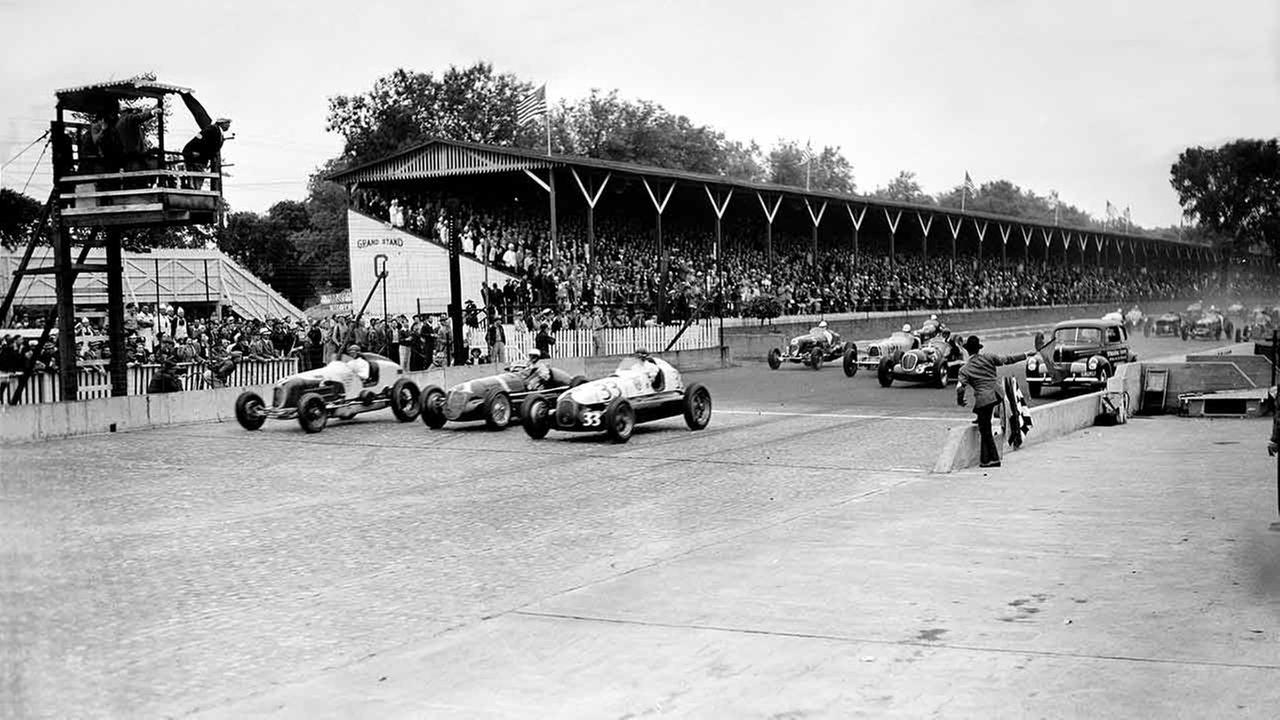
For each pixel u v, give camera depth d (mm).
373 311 45250
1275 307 63875
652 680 6508
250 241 72562
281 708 6230
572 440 20141
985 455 16281
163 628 8133
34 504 13719
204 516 12969
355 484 15344
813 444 19297
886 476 15422
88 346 27078
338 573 9914
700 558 10000
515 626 7848
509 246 43656
